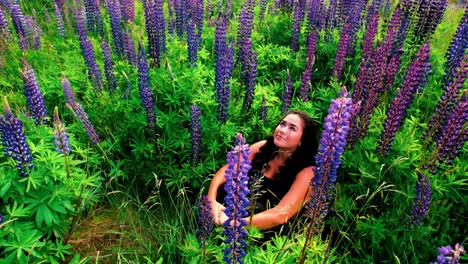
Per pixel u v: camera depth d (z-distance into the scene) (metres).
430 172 3.96
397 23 5.05
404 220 3.62
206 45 6.84
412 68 3.74
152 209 4.26
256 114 4.85
